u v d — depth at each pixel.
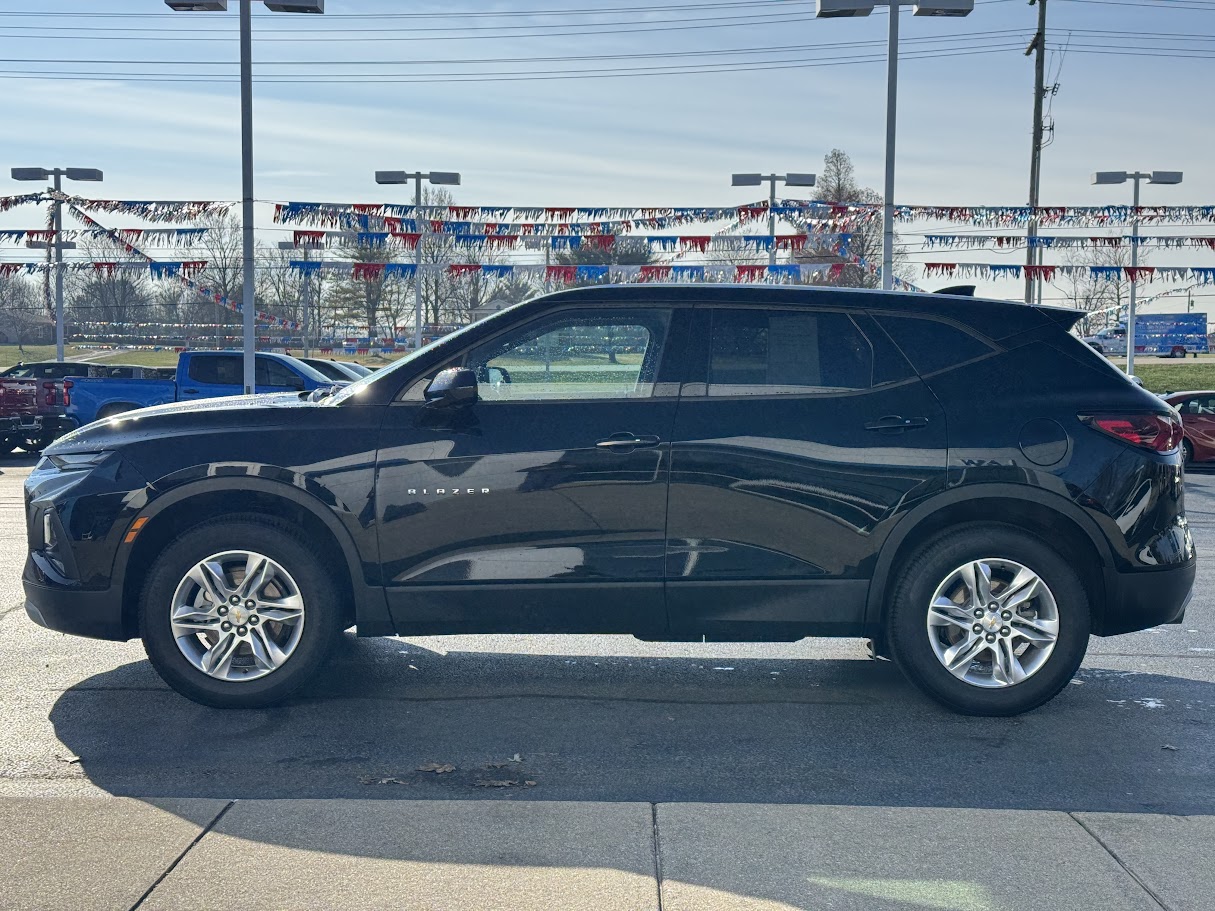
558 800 4.33
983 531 5.30
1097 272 19.08
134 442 5.36
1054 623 5.28
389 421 5.32
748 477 5.23
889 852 3.70
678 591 5.26
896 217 19.12
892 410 5.30
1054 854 3.70
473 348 5.39
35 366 24.47
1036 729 5.23
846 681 6.01
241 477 5.26
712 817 3.98
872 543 5.27
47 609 5.40
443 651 6.57
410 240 19.41
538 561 5.27
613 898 3.37
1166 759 4.84
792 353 5.39
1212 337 64.19
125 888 3.43
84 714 5.36
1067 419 5.29
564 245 19.73
